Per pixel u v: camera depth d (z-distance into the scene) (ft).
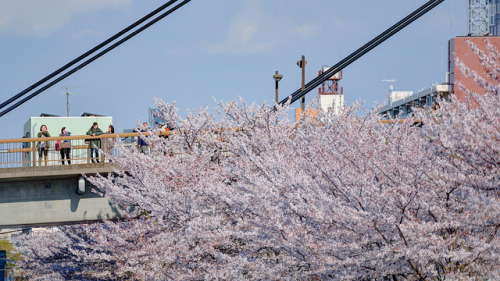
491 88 108.47
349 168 125.59
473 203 109.50
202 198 175.01
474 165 113.39
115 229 210.59
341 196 123.44
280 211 127.34
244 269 138.41
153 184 190.08
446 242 110.11
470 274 116.26
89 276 233.35
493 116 111.04
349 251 118.83
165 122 230.27
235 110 209.97
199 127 217.77
